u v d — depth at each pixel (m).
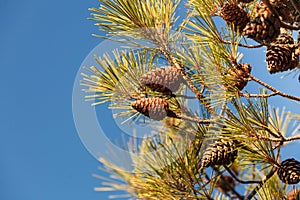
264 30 1.42
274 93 1.52
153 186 1.55
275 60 1.48
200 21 1.53
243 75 1.53
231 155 1.54
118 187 1.52
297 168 1.50
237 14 1.49
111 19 1.57
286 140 1.51
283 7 1.49
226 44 1.54
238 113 1.49
